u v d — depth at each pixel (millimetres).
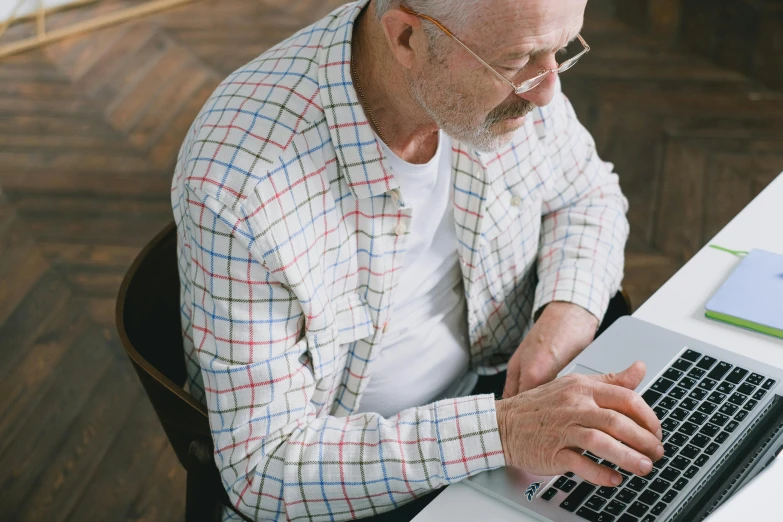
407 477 1121
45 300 2664
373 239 1251
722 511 978
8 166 3234
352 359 1324
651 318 1290
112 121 3457
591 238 1503
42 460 2195
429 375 1431
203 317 1166
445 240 1398
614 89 3455
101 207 3023
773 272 1320
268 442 1172
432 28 1065
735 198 2871
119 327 1231
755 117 3227
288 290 1164
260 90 1188
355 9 1207
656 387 1160
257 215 1116
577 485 1055
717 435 1083
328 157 1193
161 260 1349
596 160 1600
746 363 1177
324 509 1165
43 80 3732
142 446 2213
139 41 3973
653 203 2889
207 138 1155
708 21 3520
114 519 2045
